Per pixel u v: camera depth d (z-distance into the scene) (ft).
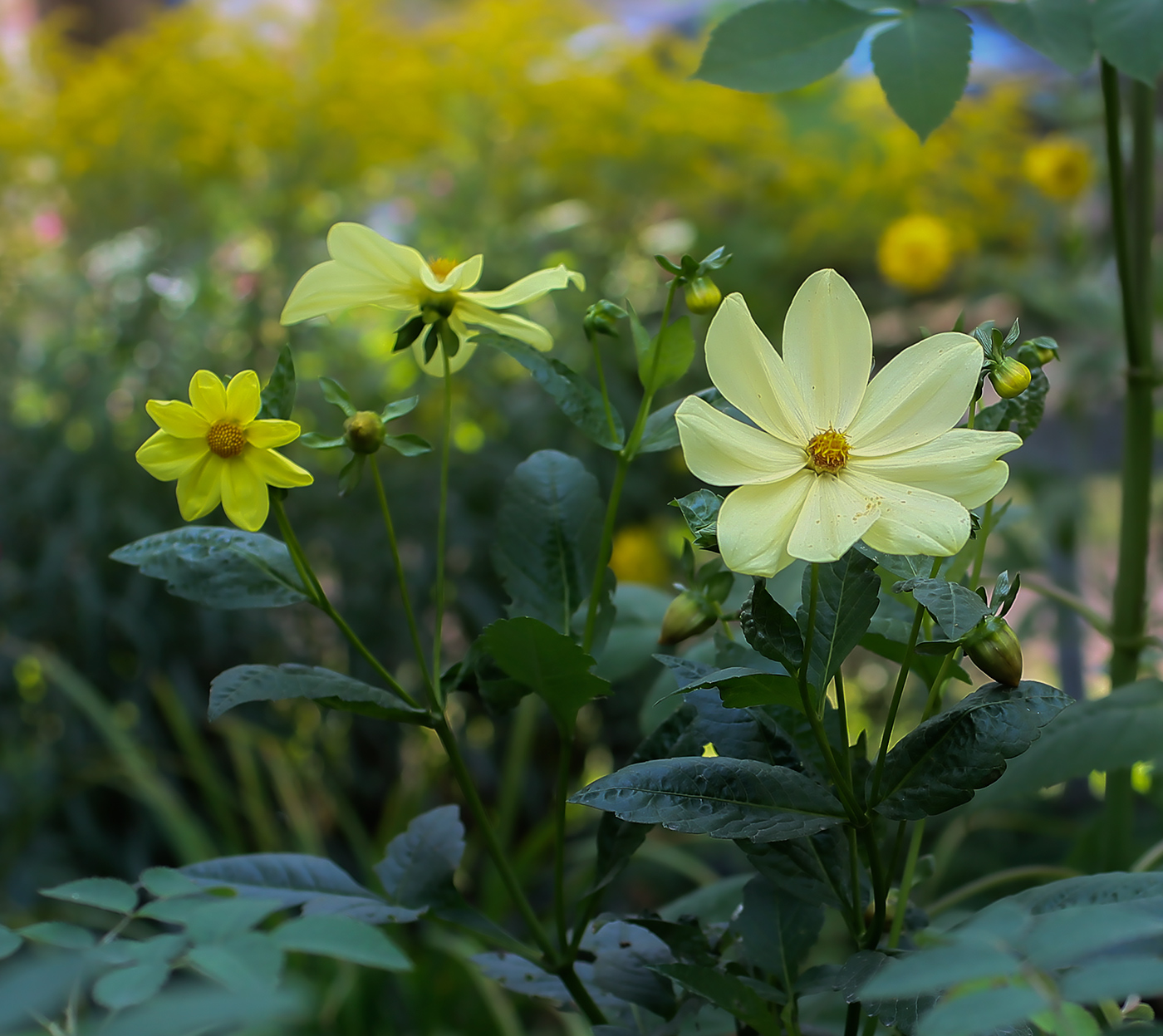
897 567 2.56
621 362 8.93
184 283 8.76
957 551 2.44
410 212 10.34
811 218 9.96
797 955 2.71
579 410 2.83
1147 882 2.54
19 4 12.41
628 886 7.17
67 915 6.43
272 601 2.79
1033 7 3.05
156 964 2.25
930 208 9.72
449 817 2.90
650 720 3.31
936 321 9.36
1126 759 3.13
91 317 8.87
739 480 2.50
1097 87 8.33
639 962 2.81
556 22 10.21
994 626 2.52
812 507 2.50
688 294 2.77
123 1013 2.20
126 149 9.34
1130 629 3.46
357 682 2.77
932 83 3.03
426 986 5.35
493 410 8.58
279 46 9.89
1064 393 7.63
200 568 2.80
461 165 9.93
